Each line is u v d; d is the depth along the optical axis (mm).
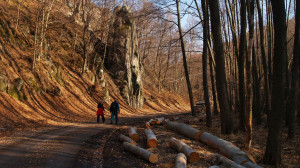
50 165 5746
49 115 15234
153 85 44562
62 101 18719
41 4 19562
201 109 26719
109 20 28016
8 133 9391
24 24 21344
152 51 45906
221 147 7617
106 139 9383
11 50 17641
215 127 12742
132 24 32938
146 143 9039
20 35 19828
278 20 6781
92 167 5934
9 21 19578
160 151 7801
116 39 31719
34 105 15492
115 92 28922
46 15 20844
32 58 18656
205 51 13266
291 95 10281
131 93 31031
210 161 6781
